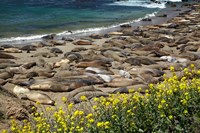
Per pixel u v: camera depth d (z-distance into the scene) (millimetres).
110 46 20641
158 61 17109
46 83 12328
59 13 36844
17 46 21516
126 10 42000
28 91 12180
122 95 6781
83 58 17125
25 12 36219
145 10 42500
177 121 5754
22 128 7078
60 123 5918
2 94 9594
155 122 5617
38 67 15891
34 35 25562
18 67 15453
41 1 45594
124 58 17188
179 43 21531
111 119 5680
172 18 35375
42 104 10977
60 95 11820
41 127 6129
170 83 7508
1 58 17547
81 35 26375
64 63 16234
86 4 45531
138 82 12789
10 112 8633
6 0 44750
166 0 53812
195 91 6156
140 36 24828
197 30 26812
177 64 15648
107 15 37344
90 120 5445
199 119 5496
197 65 15539
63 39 24031
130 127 5457
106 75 13461
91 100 10672
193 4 47844
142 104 5953
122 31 27297
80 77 13164
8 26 28422
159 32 25797
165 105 5902
